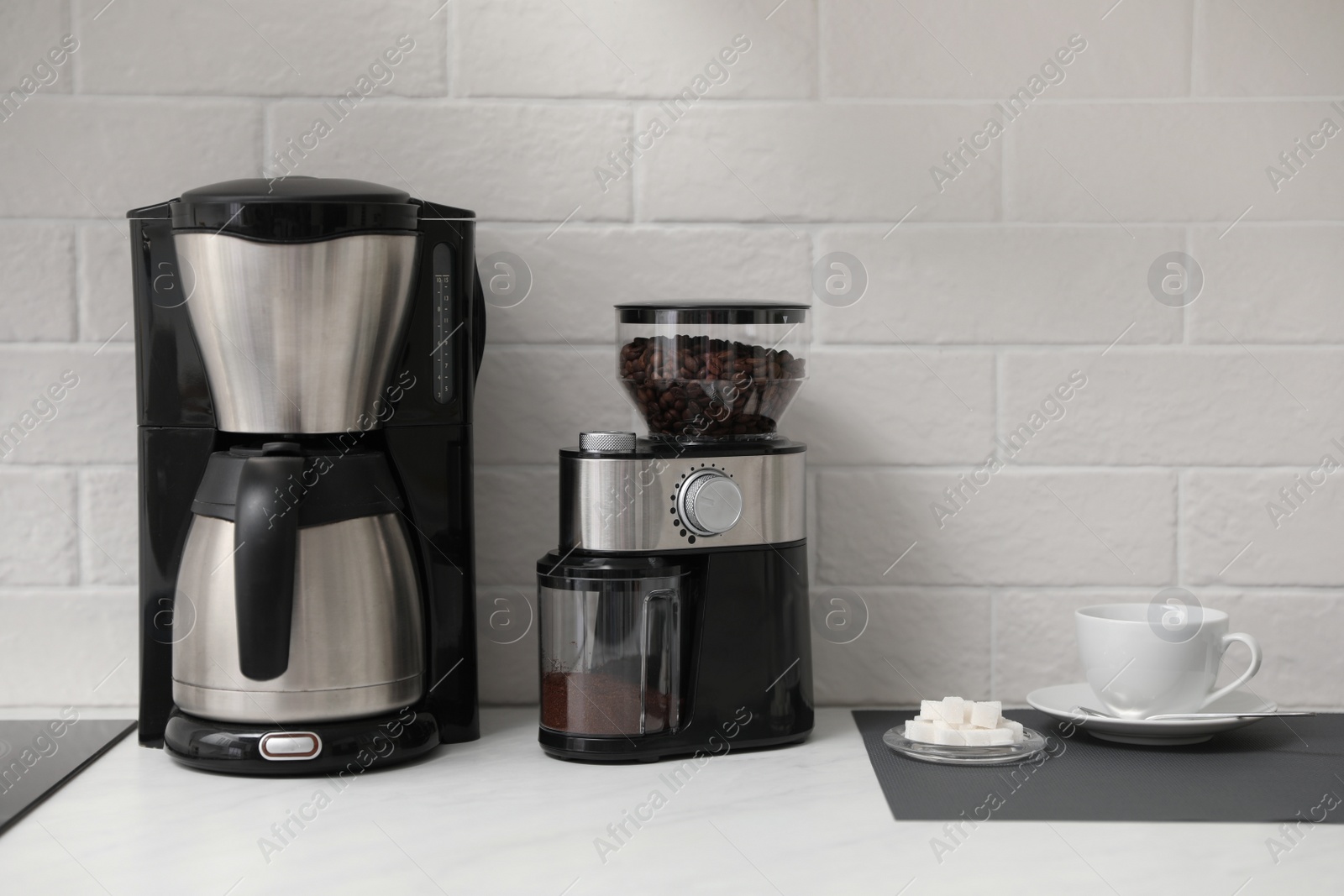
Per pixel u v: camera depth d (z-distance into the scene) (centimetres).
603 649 87
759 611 91
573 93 107
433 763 89
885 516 109
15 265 105
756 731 91
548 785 83
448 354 92
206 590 85
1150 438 108
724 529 88
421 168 107
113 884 66
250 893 65
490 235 107
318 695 84
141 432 91
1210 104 107
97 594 107
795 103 107
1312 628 108
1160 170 107
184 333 90
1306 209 107
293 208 81
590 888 65
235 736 84
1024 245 108
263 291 82
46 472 107
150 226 90
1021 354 108
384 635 86
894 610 109
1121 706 92
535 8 106
